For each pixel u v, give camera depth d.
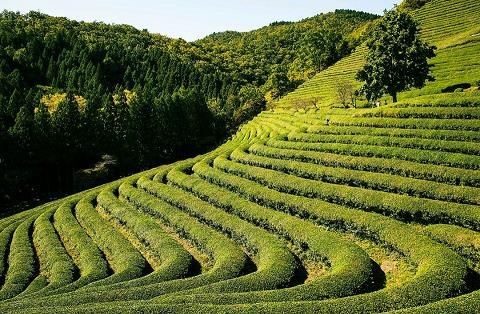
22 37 146.12
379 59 58.34
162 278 28.56
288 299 20.92
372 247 28.53
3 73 115.62
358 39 152.00
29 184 76.06
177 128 101.62
